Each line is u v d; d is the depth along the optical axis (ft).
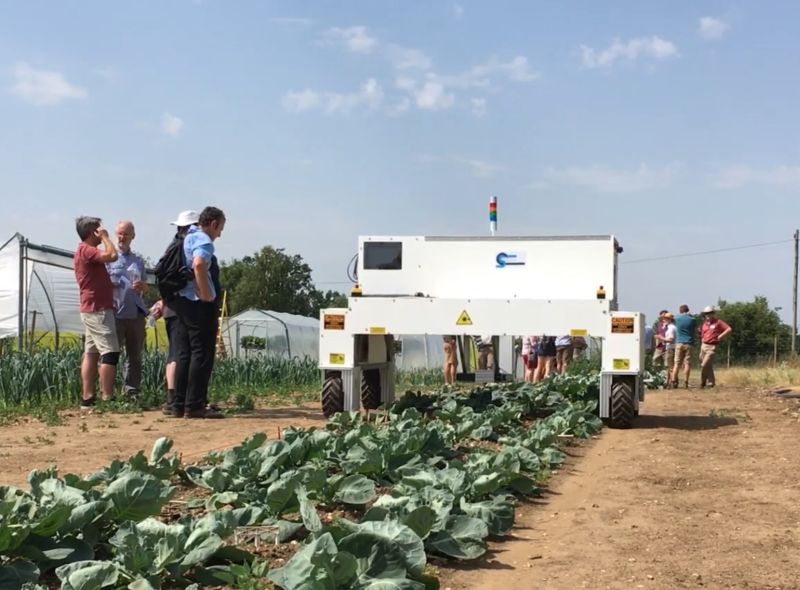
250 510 15.84
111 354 35.81
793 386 75.10
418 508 14.49
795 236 168.55
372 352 37.88
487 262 36.78
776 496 21.31
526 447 26.16
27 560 12.04
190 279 33.81
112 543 12.34
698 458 27.43
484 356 55.67
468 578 14.33
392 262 37.35
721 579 14.53
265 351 92.68
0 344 51.52
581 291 36.17
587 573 14.73
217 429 30.40
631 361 33.94
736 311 202.28
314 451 21.06
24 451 24.30
